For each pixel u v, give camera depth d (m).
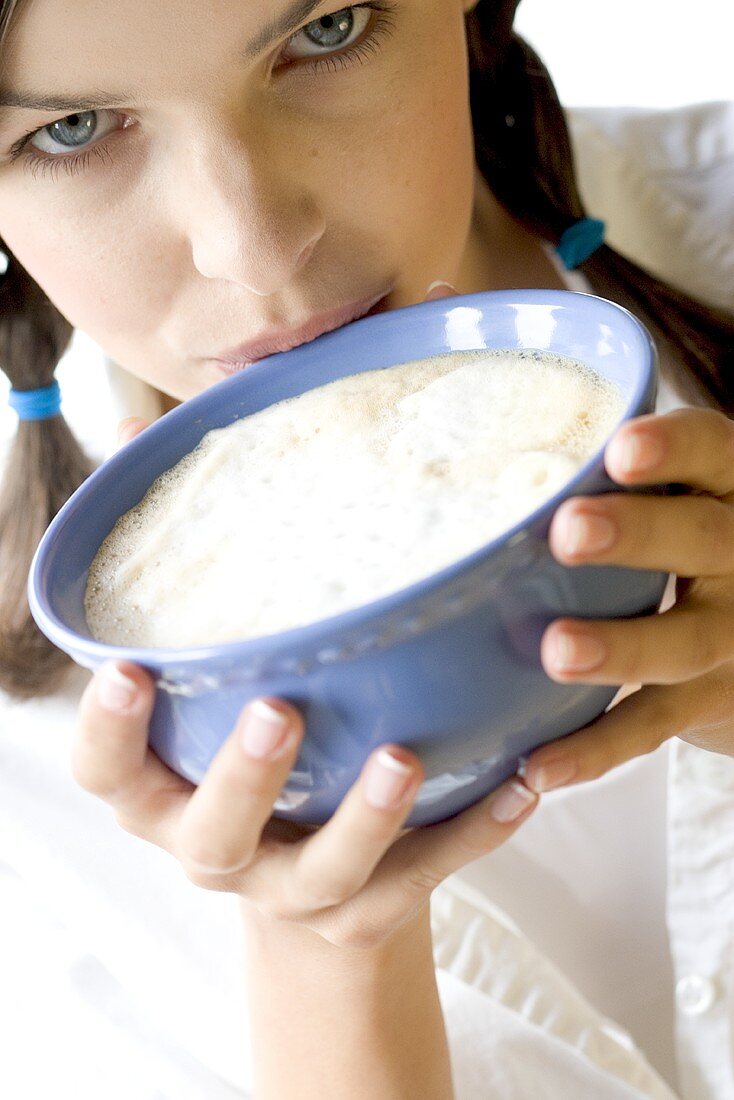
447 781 0.53
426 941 0.83
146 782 0.60
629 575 0.52
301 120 0.75
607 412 0.60
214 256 0.74
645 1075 0.97
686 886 1.03
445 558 0.52
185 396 0.94
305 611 0.52
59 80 0.69
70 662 1.21
